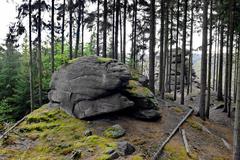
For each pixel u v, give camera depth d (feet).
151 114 53.72
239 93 38.75
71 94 54.95
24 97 99.40
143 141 45.70
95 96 52.16
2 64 110.83
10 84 106.63
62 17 94.38
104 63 54.34
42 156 42.93
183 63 83.97
